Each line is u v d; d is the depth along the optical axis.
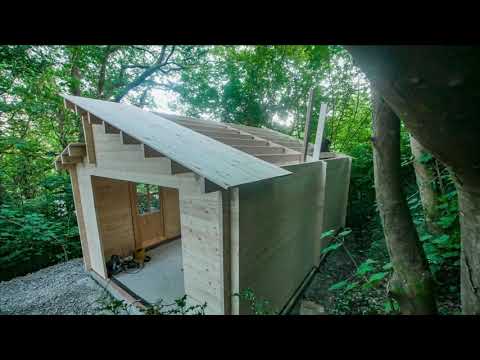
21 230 5.16
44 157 7.53
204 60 10.59
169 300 3.95
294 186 3.69
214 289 2.60
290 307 3.79
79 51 7.12
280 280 3.49
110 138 3.74
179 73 11.19
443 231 3.12
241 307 2.51
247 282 2.64
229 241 2.51
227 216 2.46
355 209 7.36
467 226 1.32
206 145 3.08
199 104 11.30
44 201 6.54
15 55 5.40
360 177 7.36
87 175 4.46
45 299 4.15
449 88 0.60
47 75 6.48
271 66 9.48
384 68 0.68
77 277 4.96
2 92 5.85
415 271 1.69
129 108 4.14
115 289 4.31
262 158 4.04
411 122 0.85
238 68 10.29
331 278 4.63
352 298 3.21
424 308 1.67
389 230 1.77
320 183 4.75
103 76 8.70
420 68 0.60
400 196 1.70
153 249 6.40
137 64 10.13
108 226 5.36
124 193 5.66
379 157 1.72
